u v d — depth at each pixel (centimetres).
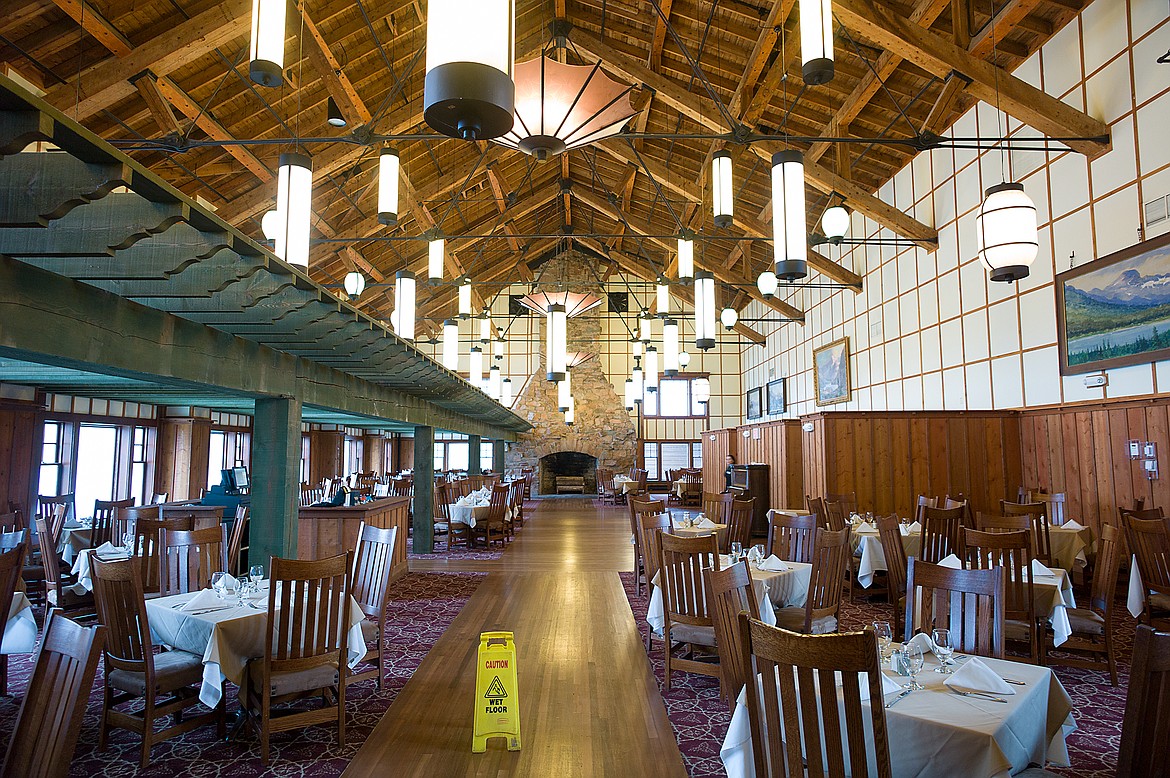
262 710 316
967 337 911
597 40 937
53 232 243
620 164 1392
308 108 831
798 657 171
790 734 174
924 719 202
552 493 2256
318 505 679
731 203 542
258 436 528
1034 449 813
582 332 2134
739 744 227
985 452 854
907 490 884
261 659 342
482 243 1705
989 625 280
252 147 830
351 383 683
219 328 420
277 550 516
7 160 211
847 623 539
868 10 672
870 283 1186
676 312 2144
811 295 1484
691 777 298
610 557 921
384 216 534
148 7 600
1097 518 714
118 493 1000
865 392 1204
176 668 330
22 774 159
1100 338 688
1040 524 563
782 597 446
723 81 1002
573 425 2131
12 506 717
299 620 330
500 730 327
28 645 403
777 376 1745
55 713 158
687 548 400
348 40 780
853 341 1256
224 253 309
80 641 160
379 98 891
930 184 993
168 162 798
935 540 510
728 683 276
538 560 900
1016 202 511
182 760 319
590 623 566
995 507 845
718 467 1591
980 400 887
